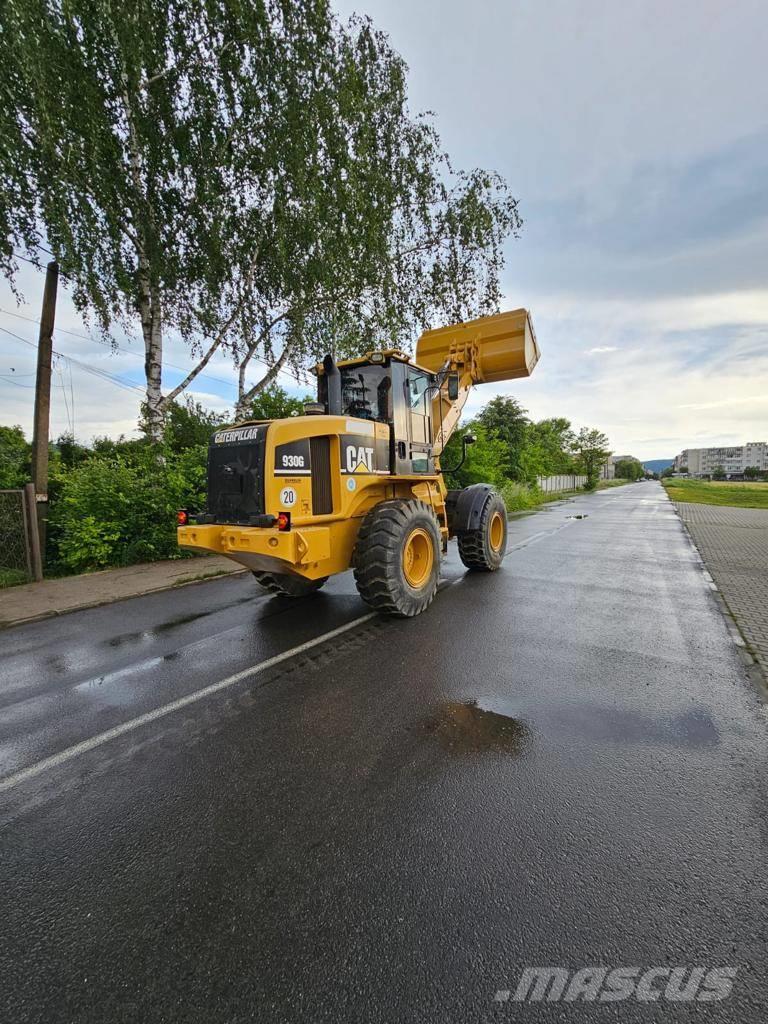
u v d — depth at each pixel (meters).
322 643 4.21
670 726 2.73
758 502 23.59
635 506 21.72
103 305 8.49
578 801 2.11
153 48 7.71
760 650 3.93
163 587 6.43
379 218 10.92
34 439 7.56
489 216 12.42
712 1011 1.26
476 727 2.76
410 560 4.96
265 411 12.66
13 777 2.43
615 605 5.29
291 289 10.71
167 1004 1.32
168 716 3.01
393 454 5.36
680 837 1.88
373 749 2.57
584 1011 1.26
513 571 7.12
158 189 9.08
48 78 6.46
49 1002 1.33
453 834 1.93
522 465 25.00
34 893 1.72
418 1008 1.28
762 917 1.53
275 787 2.29
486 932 1.50
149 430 10.07
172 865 1.83
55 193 7.04
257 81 8.96
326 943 1.48
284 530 3.96
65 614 5.35
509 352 6.76
